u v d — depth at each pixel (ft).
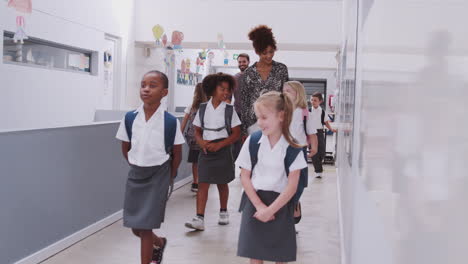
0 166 9.75
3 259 9.90
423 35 2.22
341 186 15.98
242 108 13.58
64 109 24.23
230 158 14.75
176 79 40.60
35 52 22.11
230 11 30.45
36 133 10.92
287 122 7.88
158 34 26.16
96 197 13.92
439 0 1.96
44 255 11.20
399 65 2.84
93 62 27.58
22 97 20.75
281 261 7.94
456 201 1.68
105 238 13.20
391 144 3.03
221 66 46.78
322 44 29.86
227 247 12.85
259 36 13.00
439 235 1.87
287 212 8.07
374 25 4.40
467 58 1.59
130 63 31.73
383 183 3.37
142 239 10.14
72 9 24.67
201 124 14.48
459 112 1.67
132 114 10.28
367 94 4.91
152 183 9.95
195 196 20.04
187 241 13.37
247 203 8.22
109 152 14.73
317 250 12.97
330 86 66.69
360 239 5.76
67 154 12.27
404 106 2.63
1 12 18.95
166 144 10.08
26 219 10.61
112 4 28.91
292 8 29.91
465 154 1.59
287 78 13.44
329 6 29.63
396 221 2.79
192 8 30.83
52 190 11.60
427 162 2.08
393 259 2.88
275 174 7.95
